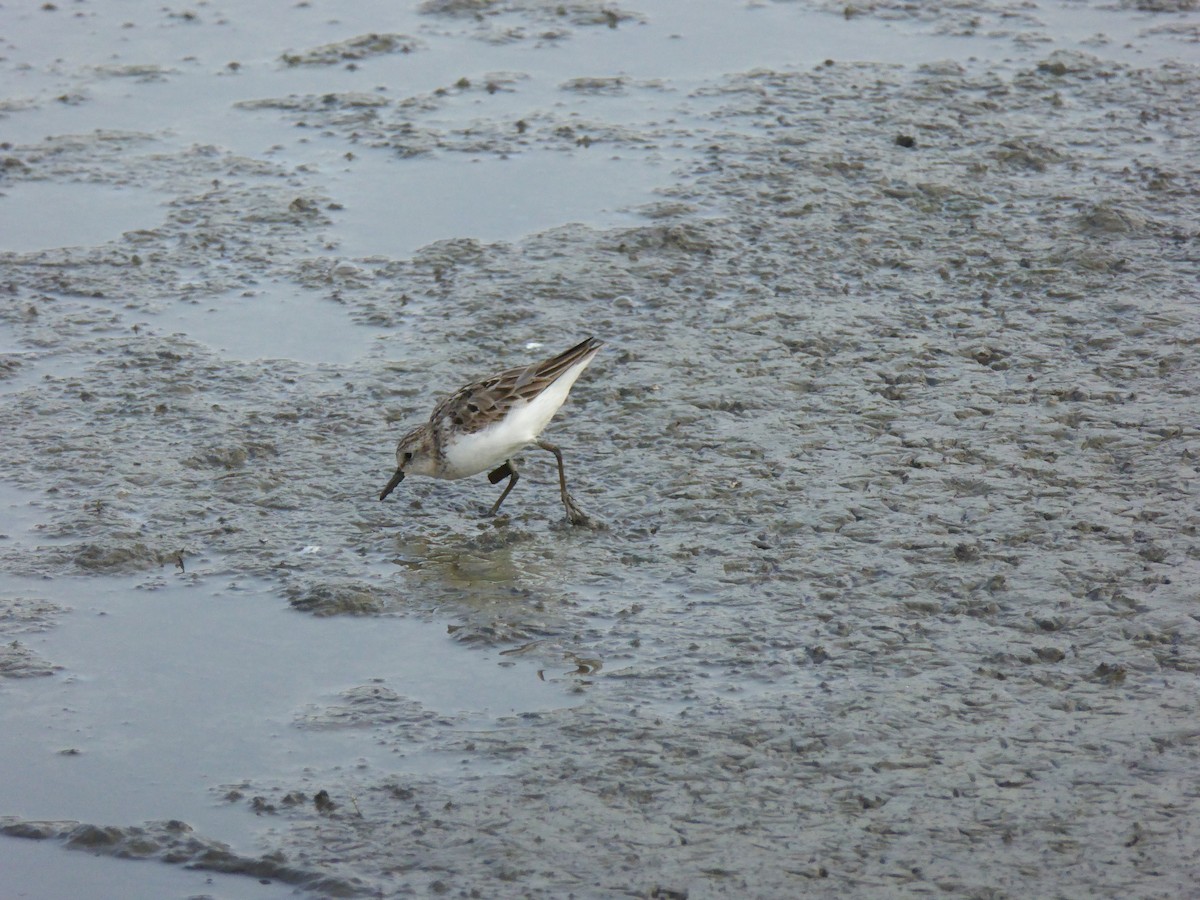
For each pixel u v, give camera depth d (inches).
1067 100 839.1
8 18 974.4
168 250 690.2
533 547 473.1
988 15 978.1
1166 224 692.1
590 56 918.4
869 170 758.5
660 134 808.9
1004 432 527.5
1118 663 398.0
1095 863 327.9
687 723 381.1
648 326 620.4
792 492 495.5
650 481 509.4
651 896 323.0
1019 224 698.8
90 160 777.6
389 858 338.3
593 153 787.4
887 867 329.1
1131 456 508.1
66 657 419.2
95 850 346.3
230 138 808.3
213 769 372.8
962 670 400.2
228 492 506.3
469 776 365.4
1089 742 368.5
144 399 565.9
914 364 580.4
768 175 754.8
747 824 344.5
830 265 668.7
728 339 606.5
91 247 691.4
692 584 446.6
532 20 975.0
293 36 951.0
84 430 543.5
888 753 367.2
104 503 495.8
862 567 450.3
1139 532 462.0
